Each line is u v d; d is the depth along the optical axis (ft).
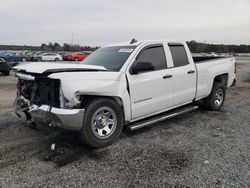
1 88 36.86
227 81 23.45
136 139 15.56
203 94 20.76
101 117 14.08
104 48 18.81
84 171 11.60
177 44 18.76
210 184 10.40
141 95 15.78
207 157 12.97
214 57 24.04
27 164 12.28
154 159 12.78
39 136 15.94
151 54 16.78
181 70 18.30
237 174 11.19
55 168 11.89
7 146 14.40
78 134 13.92
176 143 14.89
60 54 144.87
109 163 12.38
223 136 16.08
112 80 14.21
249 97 29.55
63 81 12.67
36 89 14.07
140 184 10.49
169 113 18.35
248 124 18.66
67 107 12.91
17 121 19.01
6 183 10.61
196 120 19.65
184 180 10.75
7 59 88.12
